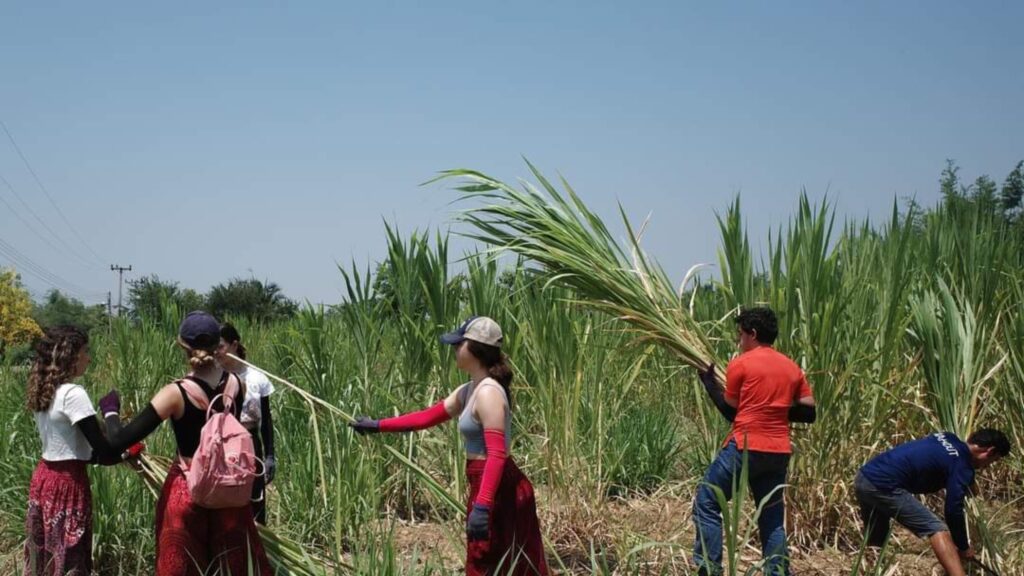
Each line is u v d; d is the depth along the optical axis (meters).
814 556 6.20
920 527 5.35
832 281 6.48
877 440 6.48
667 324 5.99
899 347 7.11
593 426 7.42
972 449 5.29
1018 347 7.11
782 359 5.41
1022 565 5.68
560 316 7.10
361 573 4.42
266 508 7.02
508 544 4.51
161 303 10.88
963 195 8.39
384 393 7.15
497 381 4.61
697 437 8.92
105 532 5.72
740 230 6.80
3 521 6.46
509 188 6.18
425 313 7.67
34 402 4.80
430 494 7.36
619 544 6.07
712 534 5.32
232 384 4.42
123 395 9.41
